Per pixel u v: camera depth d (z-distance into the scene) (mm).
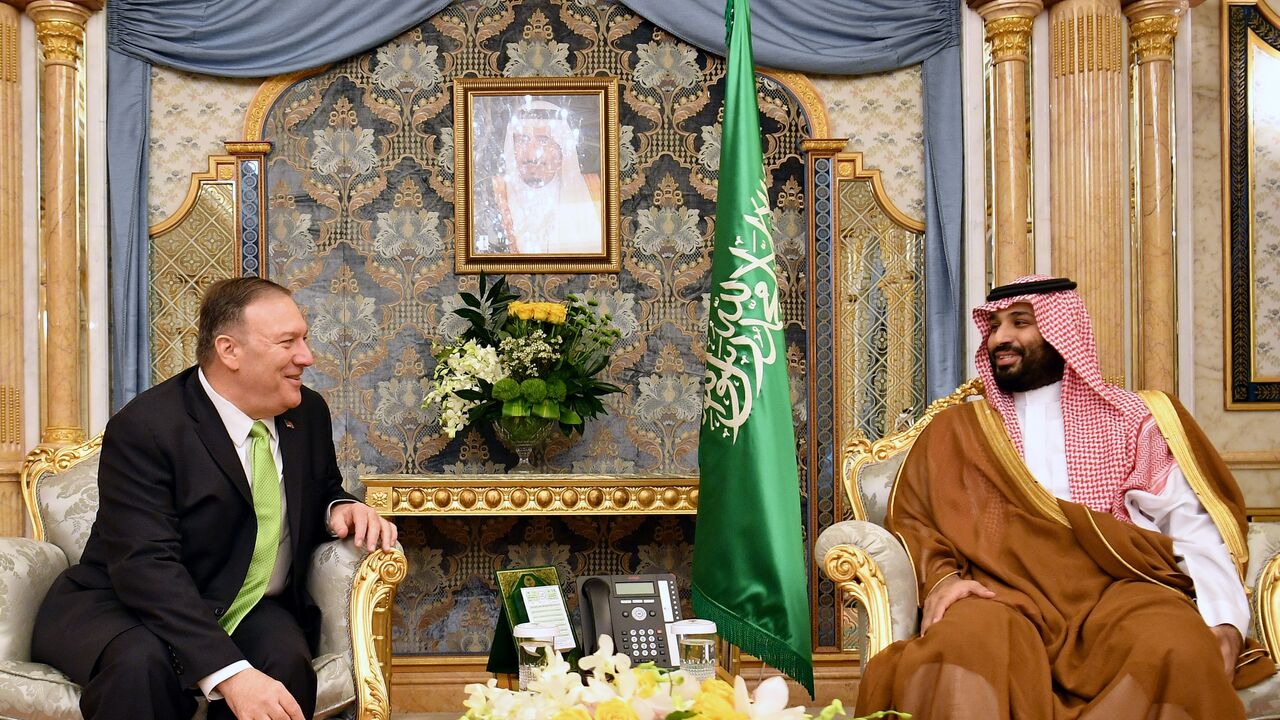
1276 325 3994
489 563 3951
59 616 2354
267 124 3943
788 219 3990
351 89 3969
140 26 3842
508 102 3969
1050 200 3852
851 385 3969
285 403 2455
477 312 3822
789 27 3939
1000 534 2736
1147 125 3832
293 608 2529
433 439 3930
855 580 2576
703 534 2996
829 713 1218
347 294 3941
